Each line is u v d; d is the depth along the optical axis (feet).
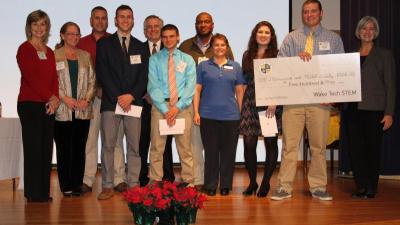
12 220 11.93
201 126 15.70
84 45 17.16
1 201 14.73
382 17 20.88
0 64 22.82
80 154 15.79
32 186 14.64
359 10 21.50
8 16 22.81
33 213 12.80
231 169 15.79
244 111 15.67
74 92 15.53
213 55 16.19
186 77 15.26
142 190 10.80
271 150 15.44
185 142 15.26
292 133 15.12
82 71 15.64
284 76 14.74
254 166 15.81
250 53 15.65
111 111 15.17
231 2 24.38
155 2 23.70
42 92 14.49
